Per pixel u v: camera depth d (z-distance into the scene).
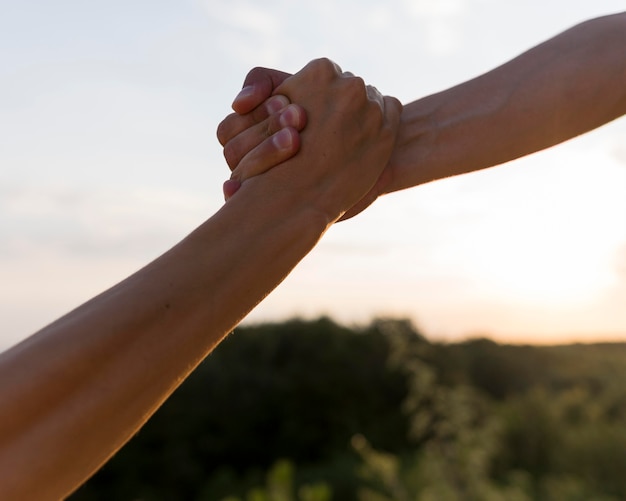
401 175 0.84
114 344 0.41
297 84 0.69
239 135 0.75
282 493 4.00
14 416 0.38
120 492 10.15
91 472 0.40
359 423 10.40
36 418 0.38
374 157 0.70
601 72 0.82
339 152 0.66
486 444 4.31
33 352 0.39
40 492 0.38
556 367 9.24
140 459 10.34
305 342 11.51
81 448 0.39
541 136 0.83
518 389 8.95
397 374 10.72
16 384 0.38
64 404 0.39
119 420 0.40
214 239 0.50
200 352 0.45
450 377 5.56
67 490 0.39
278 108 0.70
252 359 11.49
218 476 10.43
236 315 0.48
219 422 10.88
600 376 7.98
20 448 0.37
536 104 0.83
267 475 10.42
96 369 0.40
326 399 10.99
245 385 11.14
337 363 11.02
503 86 0.85
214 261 0.48
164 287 0.44
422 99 0.87
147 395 0.42
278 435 10.99
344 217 0.84
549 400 6.67
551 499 4.75
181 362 0.43
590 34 0.85
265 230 0.53
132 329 0.42
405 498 3.85
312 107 0.68
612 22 0.85
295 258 0.53
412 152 0.84
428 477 3.99
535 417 5.95
